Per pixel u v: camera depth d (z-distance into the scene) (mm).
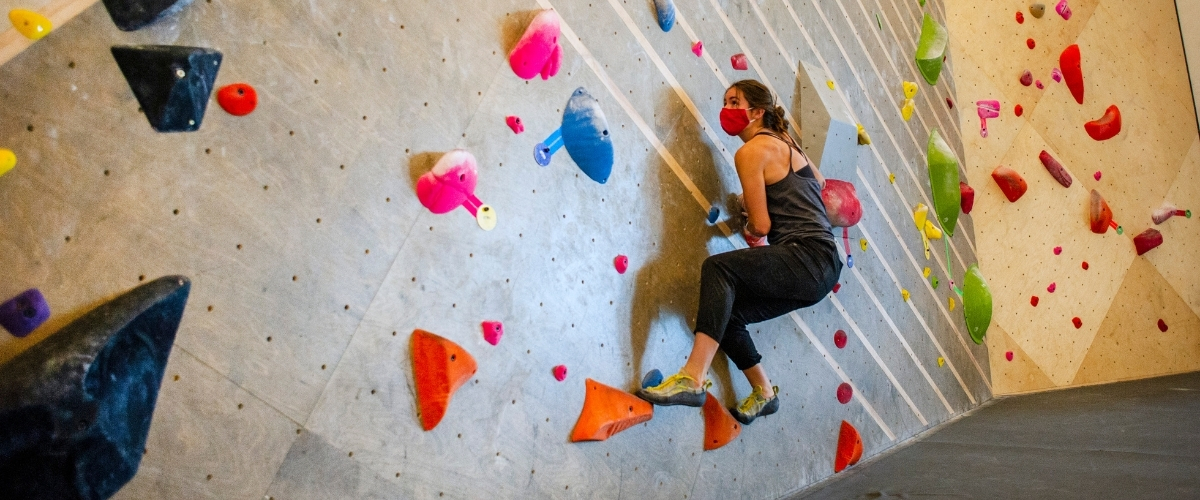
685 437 2482
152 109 1485
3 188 1330
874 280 3541
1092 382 4926
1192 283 5633
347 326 1727
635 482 2303
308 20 1715
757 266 2383
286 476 1611
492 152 2041
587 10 2344
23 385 1273
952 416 3998
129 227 1451
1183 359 5449
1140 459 2635
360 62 1798
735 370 2709
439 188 1876
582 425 2158
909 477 2787
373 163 1802
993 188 4660
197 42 1552
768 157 2508
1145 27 5715
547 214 2162
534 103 2164
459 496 1877
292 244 1656
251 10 1630
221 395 1530
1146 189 5453
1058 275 4875
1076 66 5066
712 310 2361
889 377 3549
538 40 2104
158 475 1443
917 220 3984
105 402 1365
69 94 1406
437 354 1840
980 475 2678
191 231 1522
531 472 2033
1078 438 3102
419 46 1912
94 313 1386
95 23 1440
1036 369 4688
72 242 1392
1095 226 5039
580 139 2242
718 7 2859
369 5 1824
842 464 3123
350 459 1707
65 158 1395
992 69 4801
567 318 2178
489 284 2000
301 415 1641
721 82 2840
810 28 3395
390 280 1809
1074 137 5094
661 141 2555
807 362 3049
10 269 1329
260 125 1626
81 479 1340
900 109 4035
